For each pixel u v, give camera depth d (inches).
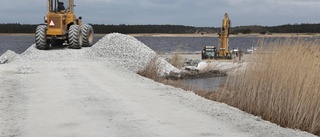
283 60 313.1
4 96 344.2
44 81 445.7
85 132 229.9
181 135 224.7
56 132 230.1
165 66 709.3
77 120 258.5
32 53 804.0
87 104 310.5
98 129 236.4
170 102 327.0
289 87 286.7
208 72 715.4
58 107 299.3
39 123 250.8
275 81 302.2
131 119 262.4
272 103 297.7
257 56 344.8
